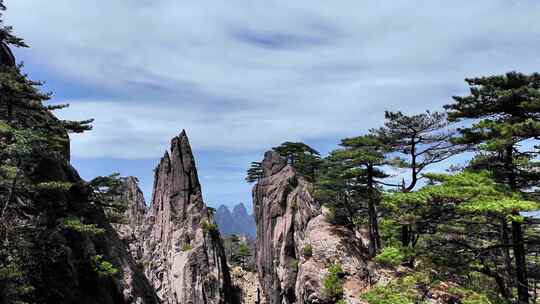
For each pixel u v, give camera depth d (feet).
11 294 69.00
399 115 119.14
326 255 165.17
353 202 176.55
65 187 84.89
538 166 70.23
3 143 76.18
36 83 92.22
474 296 80.43
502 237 94.32
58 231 100.12
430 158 121.90
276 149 291.38
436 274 74.69
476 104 76.48
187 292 253.03
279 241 244.01
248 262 380.99
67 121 114.62
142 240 301.02
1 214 74.90
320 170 254.27
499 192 67.10
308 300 161.58
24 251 78.02
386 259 79.20
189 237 277.03
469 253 78.69
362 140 141.18
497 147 69.92
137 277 139.74
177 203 293.43
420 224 83.76
